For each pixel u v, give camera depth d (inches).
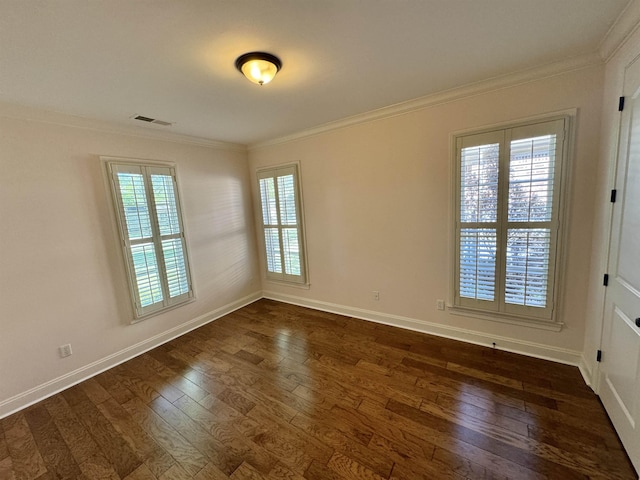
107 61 66.1
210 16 53.4
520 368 91.4
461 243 104.7
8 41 55.2
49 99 84.2
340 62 74.7
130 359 114.6
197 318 142.8
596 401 75.5
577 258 86.5
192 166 139.0
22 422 82.1
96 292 106.1
